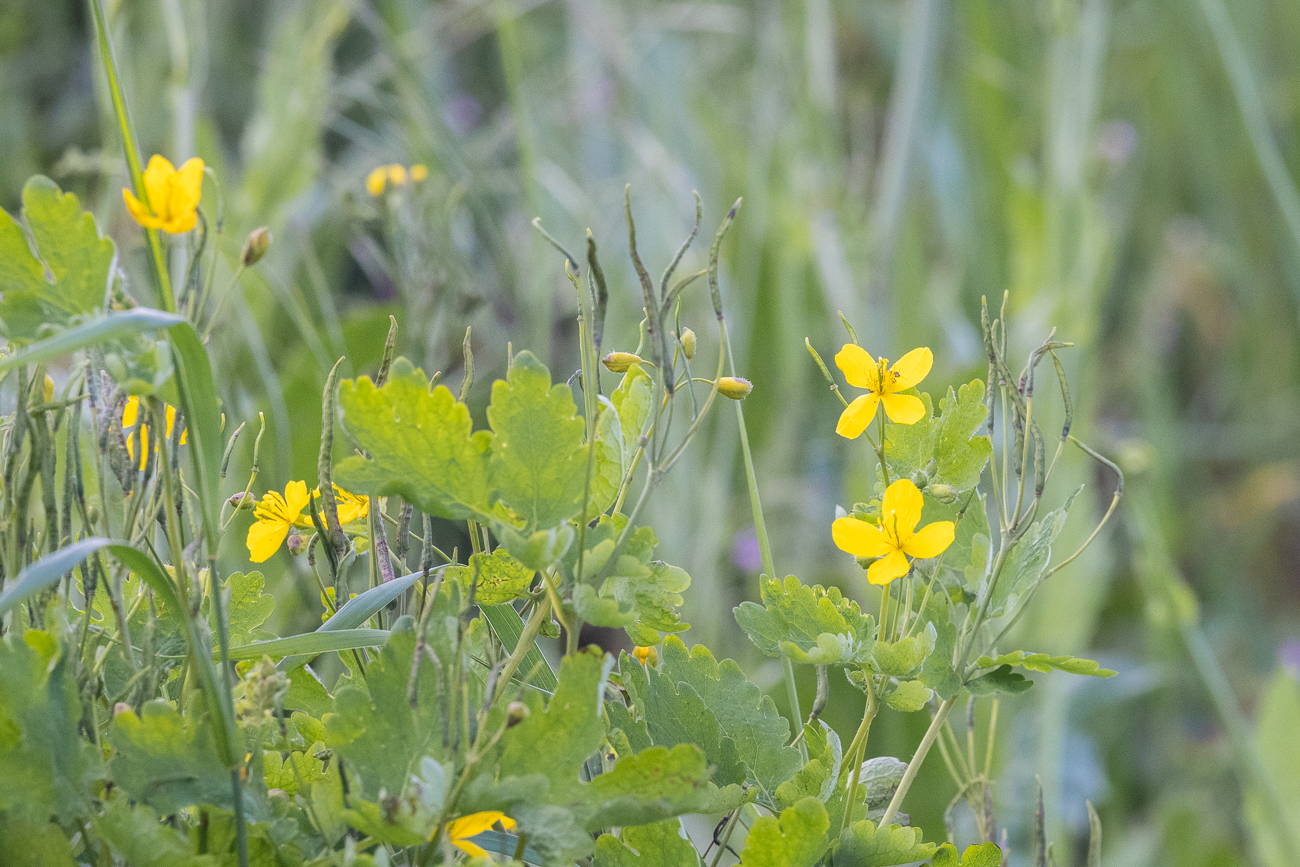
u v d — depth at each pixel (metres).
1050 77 5.41
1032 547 2.59
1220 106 7.73
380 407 2.54
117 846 2.53
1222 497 7.55
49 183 2.53
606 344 4.90
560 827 2.53
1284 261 6.59
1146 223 8.37
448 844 2.53
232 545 2.91
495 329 4.64
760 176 5.34
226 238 3.56
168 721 2.54
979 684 2.58
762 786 2.57
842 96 7.52
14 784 2.53
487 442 2.55
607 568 2.56
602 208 5.50
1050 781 3.96
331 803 2.54
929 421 2.59
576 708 2.54
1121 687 5.27
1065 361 4.63
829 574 5.01
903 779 2.58
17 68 6.95
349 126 5.25
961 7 6.05
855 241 5.16
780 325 5.24
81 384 2.58
